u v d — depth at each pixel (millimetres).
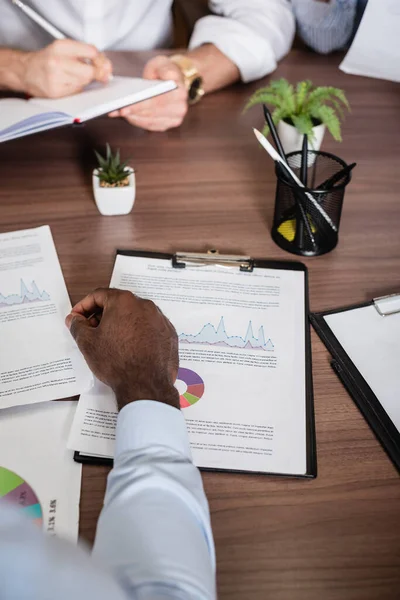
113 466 583
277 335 759
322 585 543
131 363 647
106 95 1012
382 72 1294
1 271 848
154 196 995
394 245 913
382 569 554
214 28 1278
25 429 654
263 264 868
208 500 598
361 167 1056
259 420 664
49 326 768
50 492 599
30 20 1396
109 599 362
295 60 1355
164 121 1126
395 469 629
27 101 1065
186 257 864
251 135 1136
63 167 1052
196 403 676
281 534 576
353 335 761
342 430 662
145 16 1467
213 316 781
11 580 327
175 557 473
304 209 842
